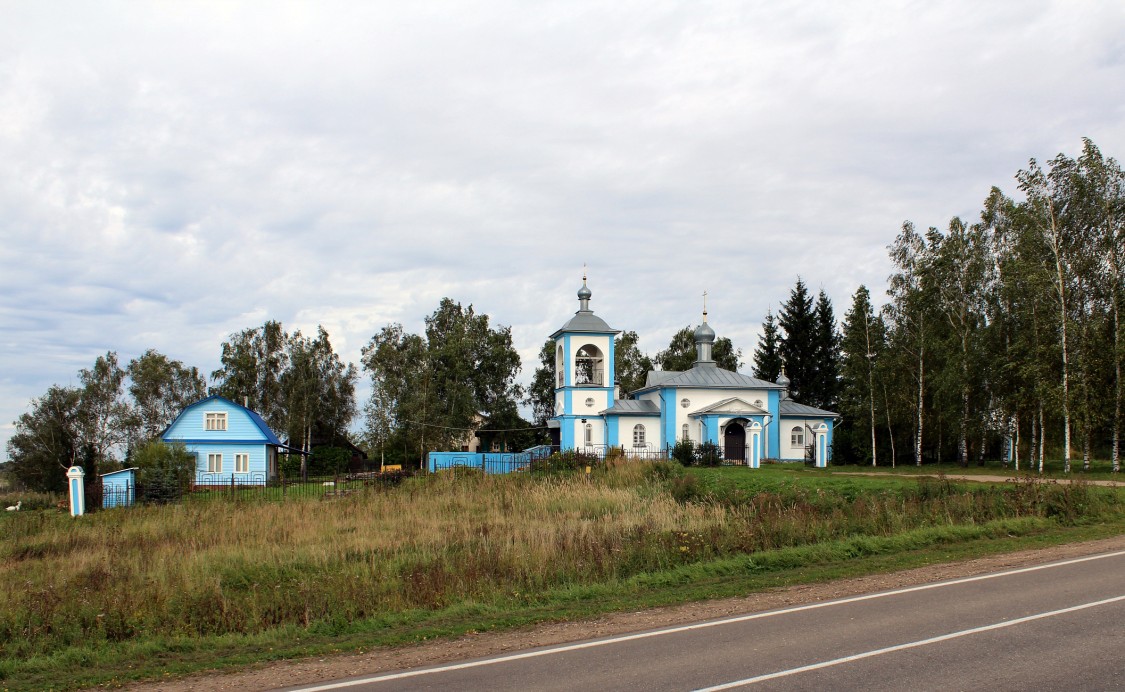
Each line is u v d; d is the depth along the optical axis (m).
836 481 33.22
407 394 74.75
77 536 26.52
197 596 15.80
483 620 13.54
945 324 52.69
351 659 11.20
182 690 10.00
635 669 9.72
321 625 13.83
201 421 55.97
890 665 9.46
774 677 9.12
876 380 56.62
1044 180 43.03
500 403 84.25
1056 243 42.19
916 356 53.97
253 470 56.03
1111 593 13.35
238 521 27.23
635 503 29.11
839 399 79.88
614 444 60.75
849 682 8.84
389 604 15.27
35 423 70.31
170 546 23.22
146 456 46.00
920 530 21.48
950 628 11.23
